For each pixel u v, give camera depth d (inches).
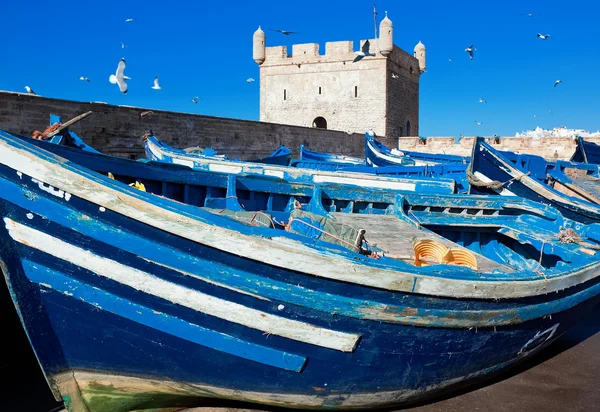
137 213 166.4
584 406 232.1
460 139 1612.9
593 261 270.5
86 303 176.2
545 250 307.9
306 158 914.7
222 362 188.9
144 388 201.2
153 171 292.8
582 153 919.0
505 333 225.3
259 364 189.3
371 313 186.4
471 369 229.1
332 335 187.0
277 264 174.1
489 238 364.2
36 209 165.5
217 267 175.0
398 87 1769.2
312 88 1740.9
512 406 232.5
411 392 217.3
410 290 186.2
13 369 265.3
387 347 196.7
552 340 281.6
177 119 826.8
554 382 258.2
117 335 182.7
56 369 187.3
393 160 789.9
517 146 1507.1
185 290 176.9
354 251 196.9
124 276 174.2
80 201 165.5
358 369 197.9
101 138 679.1
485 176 464.8
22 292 171.5
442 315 197.2
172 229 168.7
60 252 170.1
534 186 433.7
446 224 335.9
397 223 304.0
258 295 178.4
